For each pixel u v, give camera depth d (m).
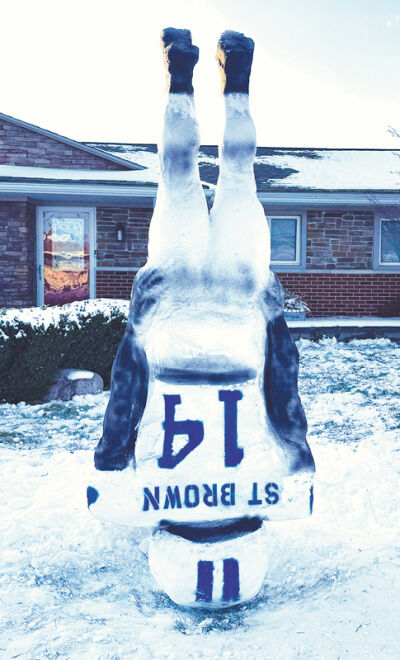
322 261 14.92
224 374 2.79
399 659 2.37
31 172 13.06
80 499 4.36
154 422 2.77
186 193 2.66
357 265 14.98
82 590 3.12
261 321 2.80
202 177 14.79
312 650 2.45
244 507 2.82
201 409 2.79
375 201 14.04
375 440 5.77
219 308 2.74
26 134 13.74
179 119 2.60
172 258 2.67
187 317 2.74
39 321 7.47
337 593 2.88
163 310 2.72
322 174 15.82
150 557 2.91
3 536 3.71
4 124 13.65
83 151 13.93
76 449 5.76
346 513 4.02
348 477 4.73
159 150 2.67
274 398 2.82
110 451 2.75
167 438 2.77
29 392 7.59
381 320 13.65
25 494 4.52
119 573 3.33
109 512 2.76
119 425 2.73
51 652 2.45
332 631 2.57
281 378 2.82
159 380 2.78
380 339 12.42
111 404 2.75
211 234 2.70
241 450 2.81
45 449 5.76
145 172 13.85
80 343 8.00
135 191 12.85
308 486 2.85
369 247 14.96
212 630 2.67
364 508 4.07
